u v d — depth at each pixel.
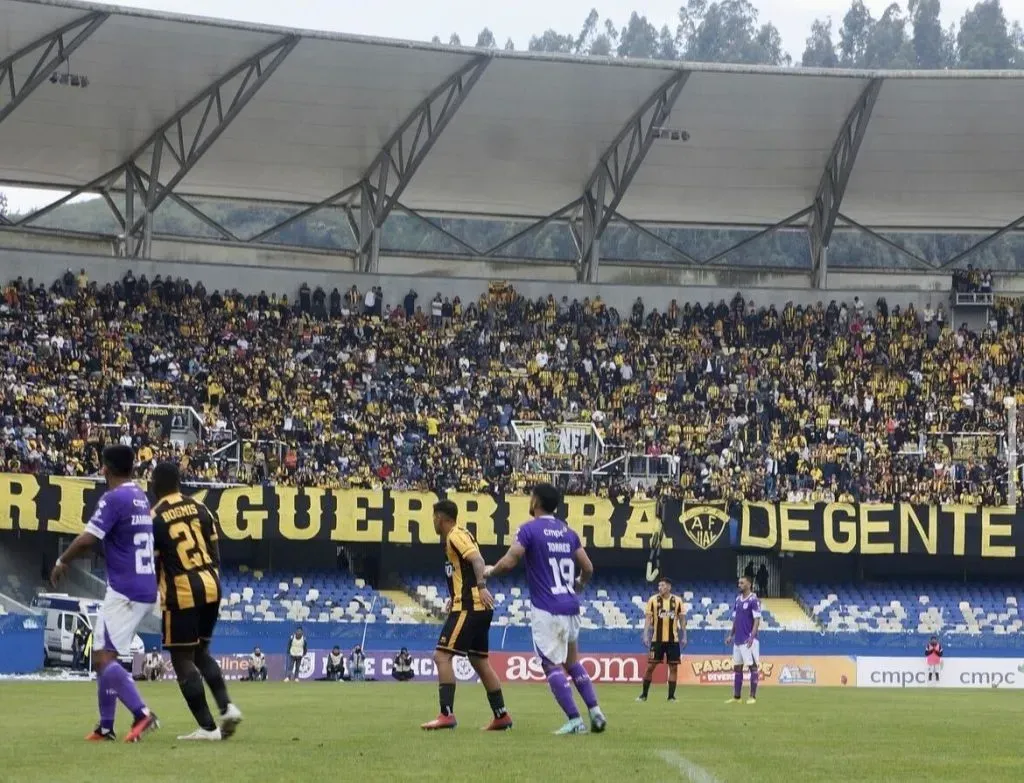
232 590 94.69
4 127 102.56
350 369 108.88
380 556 102.50
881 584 105.81
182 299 109.25
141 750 26.02
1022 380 113.00
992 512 99.19
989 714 48.38
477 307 116.06
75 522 88.44
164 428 99.44
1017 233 125.94
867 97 101.69
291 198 117.56
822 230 117.75
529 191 116.81
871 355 115.12
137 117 102.94
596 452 105.56
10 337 101.50
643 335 115.81
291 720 38.12
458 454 103.00
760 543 98.44
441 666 32.81
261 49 94.06
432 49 95.00
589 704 31.91
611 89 101.69
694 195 118.12
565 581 31.44
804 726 38.22
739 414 110.19
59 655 81.69
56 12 86.25
